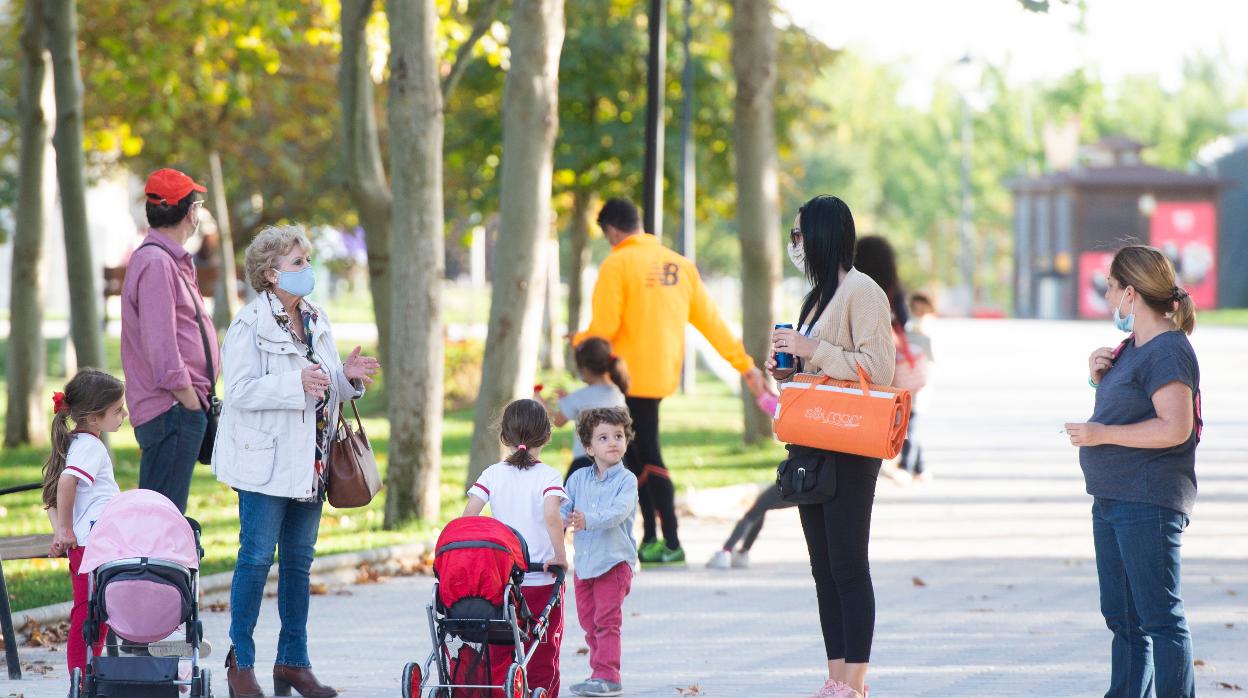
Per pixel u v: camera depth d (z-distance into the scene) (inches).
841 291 471.8
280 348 493.0
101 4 1651.1
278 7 1560.0
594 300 753.0
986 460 1296.8
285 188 2337.6
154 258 519.2
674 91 2012.8
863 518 467.5
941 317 5876.0
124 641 428.1
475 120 1961.1
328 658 576.4
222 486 1112.2
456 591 437.1
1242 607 668.1
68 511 463.5
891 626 635.5
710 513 1011.9
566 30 1916.8
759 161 1301.7
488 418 916.0
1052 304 5728.3
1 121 1983.3
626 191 2010.3
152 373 519.8
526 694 444.8
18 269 1301.7
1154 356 429.7
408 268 865.5
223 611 663.1
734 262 5216.5
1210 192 5629.9
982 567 786.2
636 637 619.5
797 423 463.8
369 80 1080.8
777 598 708.0
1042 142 6909.5
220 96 1779.0
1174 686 426.9
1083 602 690.2
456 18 1503.4
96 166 2299.5
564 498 476.1
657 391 762.8
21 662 554.6
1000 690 518.9
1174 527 429.7
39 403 1321.4
